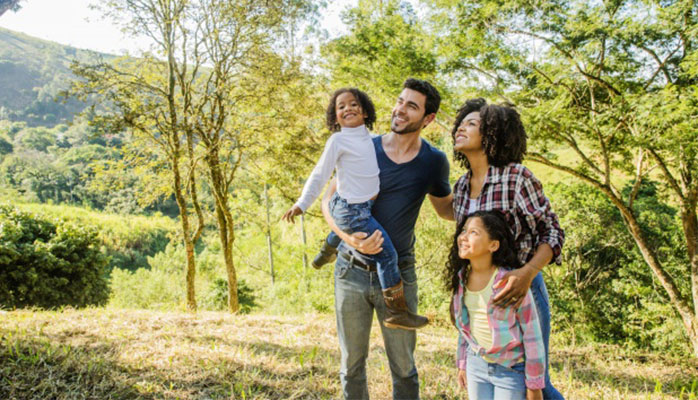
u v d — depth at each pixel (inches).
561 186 636.7
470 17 377.7
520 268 84.7
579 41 322.0
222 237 521.3
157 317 252.1
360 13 460.4
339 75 485.7
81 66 372.8
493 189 92.1
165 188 505.7
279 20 428.8
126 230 1860.2
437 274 585.9
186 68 438.3
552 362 299.0
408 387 107.9
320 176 98.1
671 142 281.4
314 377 157.8
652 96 294.5
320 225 764.0
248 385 143.0
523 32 359.9
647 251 440.5
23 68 5787.4
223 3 413.7
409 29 440.8
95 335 193.9
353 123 101.3
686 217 422.3
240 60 436.1
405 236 104.7
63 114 5172.2
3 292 514.3
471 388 93.9
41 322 213.5
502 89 403.2
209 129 454.0
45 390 128.9
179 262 1358.3
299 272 838.5
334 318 315.9
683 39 314.5
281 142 504.7
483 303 88.3
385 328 104.1
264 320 289.1
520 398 86.3
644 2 314.7
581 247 594.2
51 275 565.0
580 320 575.8
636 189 432.1
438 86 425.7
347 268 102.9
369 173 98.0
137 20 401.1
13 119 4808.1
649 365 343.6
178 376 148.2
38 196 2502.5
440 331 441.7
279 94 474.0
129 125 390.3
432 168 103.5
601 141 374.6
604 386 197.2
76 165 2906.0
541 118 331.3
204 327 238.2
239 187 636.7
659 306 520.7
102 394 130.3
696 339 426.3
